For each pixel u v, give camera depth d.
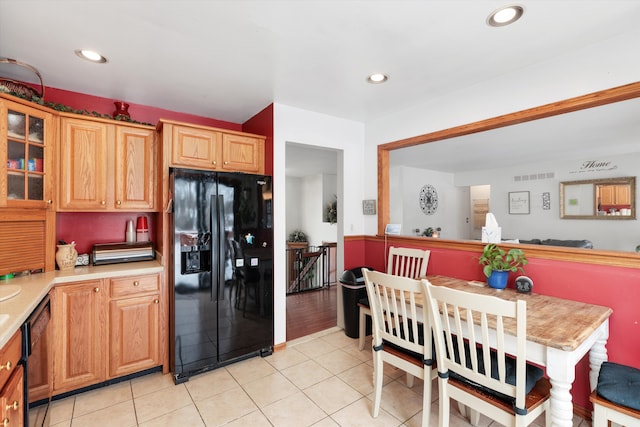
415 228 6.98
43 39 1.85
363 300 2.95
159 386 2.29
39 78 2.32
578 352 1.39
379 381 1.94
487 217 2.48
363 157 3.62
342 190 3.48
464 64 2.18
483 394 1.49
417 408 2.04
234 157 2.90
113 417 1.94
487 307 1.37
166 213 2.50
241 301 2.64
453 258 2.66
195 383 2.34
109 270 2.30
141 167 2.61
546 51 1.99
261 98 2.84
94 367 2.18
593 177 5.48
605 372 1.51
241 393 2.21
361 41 1.89
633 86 1.75
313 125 3.20
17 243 2.00
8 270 1.94
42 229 2.19
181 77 2.39
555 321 1.56
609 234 5.30
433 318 1.60
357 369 2.56
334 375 2.46
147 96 2.79
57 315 2.04
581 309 1.76
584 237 5.58
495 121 2.38
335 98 2.83
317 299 4.66
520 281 2.10
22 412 1.34
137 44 1.92
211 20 1.67
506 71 2.29
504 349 1.41
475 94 2.52
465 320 1.66
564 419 1.32
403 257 3.00
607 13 1.60
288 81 2.48
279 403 2.09
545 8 1.57
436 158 5.70
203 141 2.72
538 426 1.85
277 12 1.61
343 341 3.14
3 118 1.83
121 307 2.29
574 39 1.85
